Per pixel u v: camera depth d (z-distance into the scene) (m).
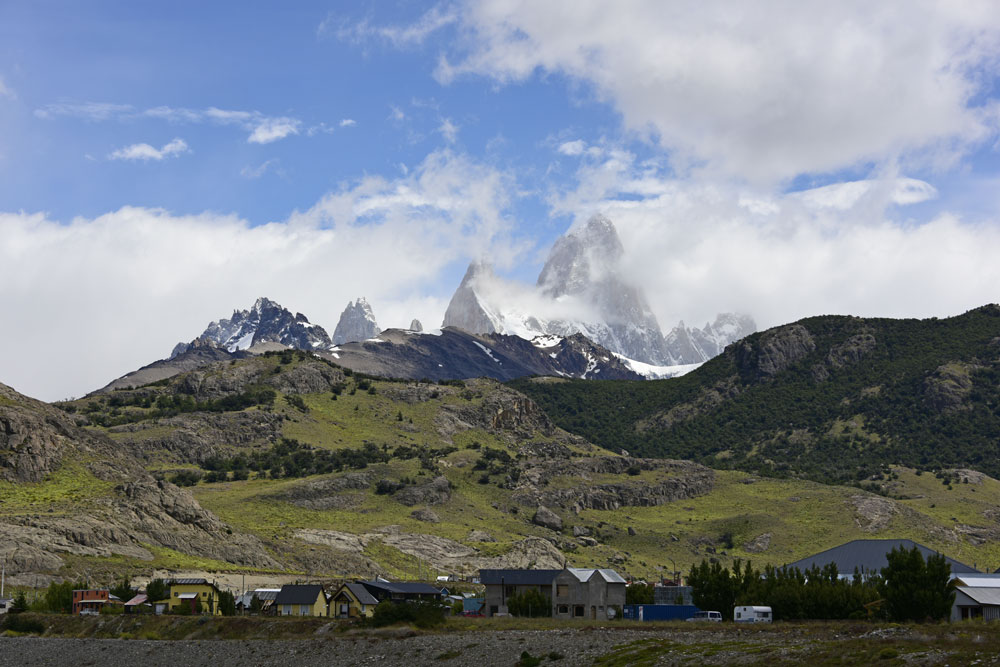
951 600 155.88
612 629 144.25
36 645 168.38
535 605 187.50
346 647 147.88
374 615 166.25
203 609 192.75
